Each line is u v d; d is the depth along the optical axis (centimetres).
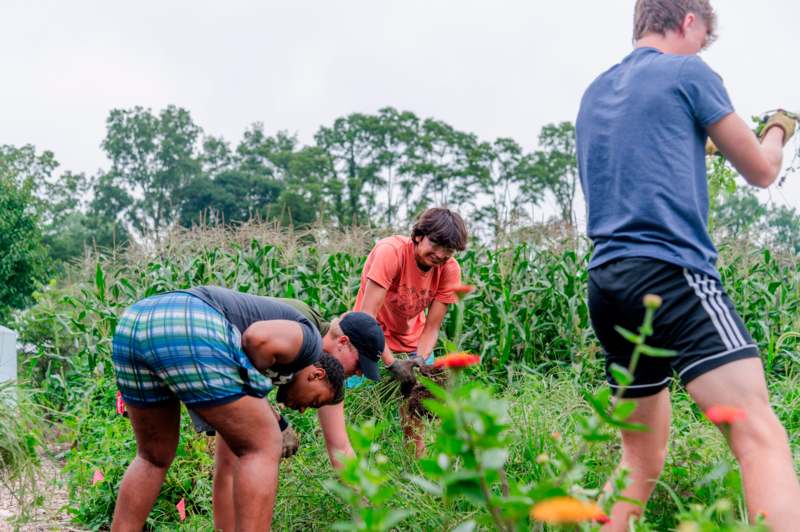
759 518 144
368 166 6756
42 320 673
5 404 325
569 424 329
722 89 231
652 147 230
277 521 315
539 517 114
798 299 663
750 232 691
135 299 649
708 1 247
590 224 246
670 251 221
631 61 249
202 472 365
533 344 612
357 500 138
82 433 455
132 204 6538
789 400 451
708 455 292
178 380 241
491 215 723
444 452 137
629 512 241
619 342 244
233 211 6481
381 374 396
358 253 690
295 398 275
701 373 214
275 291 647
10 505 377
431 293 398
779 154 242
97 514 372
